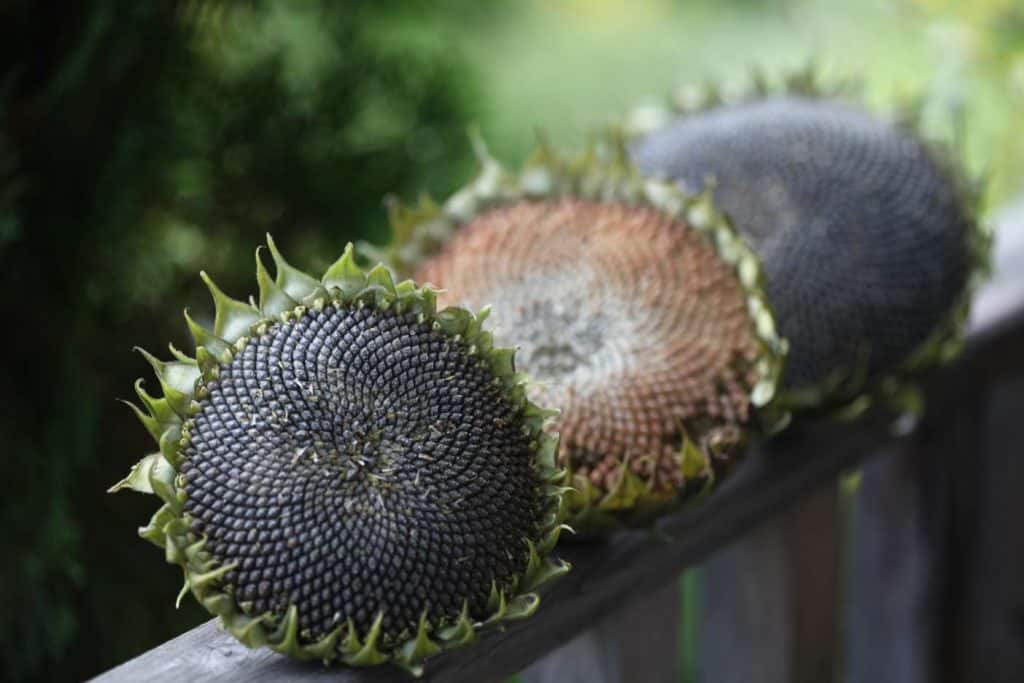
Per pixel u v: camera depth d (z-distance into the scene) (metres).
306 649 1.06
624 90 3.83
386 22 2.09
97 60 1.59
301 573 1.05
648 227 1.29
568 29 4.14
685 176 1.43
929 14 2.75
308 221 1.87
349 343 1.08
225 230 1.83
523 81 3.73
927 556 1.87
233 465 1.06
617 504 1.19
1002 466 1.88
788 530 1.50
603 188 1.33
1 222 1.53
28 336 1.63
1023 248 1.85
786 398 1.36
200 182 1.78
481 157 1.35
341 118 1.89
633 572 1.25
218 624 1.13
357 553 1.05
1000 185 2.71
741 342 1.25
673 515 1.23
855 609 1.94
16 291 1.62
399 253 1.31
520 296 1.26
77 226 1.63
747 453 1.28
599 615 1.24
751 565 1.51
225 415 1.06
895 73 2.84
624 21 4.27
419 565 1.06
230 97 1.79
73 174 1.63
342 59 1.92
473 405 1.09
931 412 1.72
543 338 1.24
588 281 1.26
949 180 1.46
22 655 1.59
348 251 1.10
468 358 1.10
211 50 1.76
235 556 1.05
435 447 1.07
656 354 1.23
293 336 1.08
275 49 1.87
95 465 1.65
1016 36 2.64
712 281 1.26
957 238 1.44
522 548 1.09
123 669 1.09
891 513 1.85
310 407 1.07
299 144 1.85
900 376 1.42
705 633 1.57
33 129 1.60
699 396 1.22
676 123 1.51
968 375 1.72
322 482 1.05
